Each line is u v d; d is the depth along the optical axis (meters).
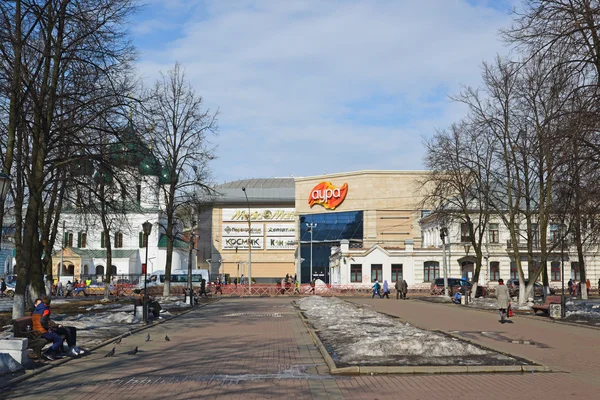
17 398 10.87
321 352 16.70
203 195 51.84
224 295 65.44
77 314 31.47
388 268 71.50
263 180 127.75
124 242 88.81
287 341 19.83
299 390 11.29
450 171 45.00
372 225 105.62
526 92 35.41
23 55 23.36
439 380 12.23
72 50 24.02
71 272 84.75
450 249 69.56
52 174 29.92
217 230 121.06
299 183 114.00
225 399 10.54
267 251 119.94
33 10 22.14
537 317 30.39
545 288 40.31
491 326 25.64
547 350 17.19
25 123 24.23
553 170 23.95
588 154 22.78
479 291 58.31
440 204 48.81
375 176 106.38
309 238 111.81
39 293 27.69
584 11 20.56
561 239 36.16
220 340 20.30
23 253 23.05
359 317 29.02
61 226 53.84
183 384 12.08
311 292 66.69
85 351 16.92
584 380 12.19
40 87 25.28
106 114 25.78
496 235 68.88
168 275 50.22
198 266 120.31
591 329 24.23
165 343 19.50
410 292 66.88
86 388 11.77
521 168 40.25
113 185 28.97
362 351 15.44
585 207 25.56
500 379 12.32
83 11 23.45
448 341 16.09
